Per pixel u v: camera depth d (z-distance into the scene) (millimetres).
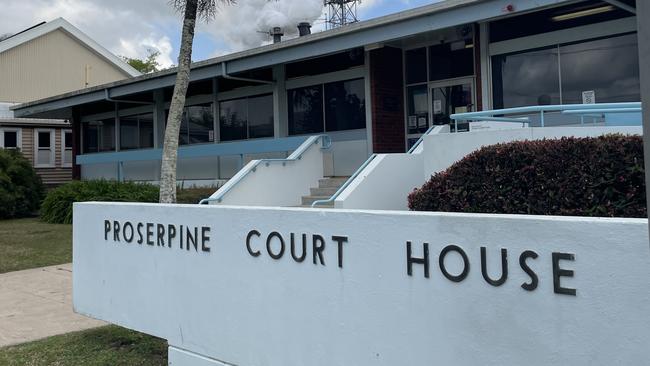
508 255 2750
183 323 4531
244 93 16000
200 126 17469
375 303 3270
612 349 2439
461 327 2906
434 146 7730
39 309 7168
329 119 13992
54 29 31703
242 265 4062
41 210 18125
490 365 2799
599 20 9766
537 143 5398
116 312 5223
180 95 10953
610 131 6680
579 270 2533
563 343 2572
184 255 4539
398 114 13148
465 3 9641
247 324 4020
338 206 8531
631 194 4738
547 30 10375
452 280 2941
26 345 5652
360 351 3340
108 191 16609
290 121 14836
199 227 4414
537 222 2660
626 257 2414
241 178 10617
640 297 2375
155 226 4824
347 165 13453
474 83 11867
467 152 7383
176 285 4605
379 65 12781
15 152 20438
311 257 3611
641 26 2002
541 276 2643
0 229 15312
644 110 2000
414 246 3102
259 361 3936
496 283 2783
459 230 2922
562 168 5113
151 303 4840
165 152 10906
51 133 27938
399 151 13117
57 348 5523
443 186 5930
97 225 5480
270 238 3877
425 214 3068
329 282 3506
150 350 5410
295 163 11750
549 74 10391
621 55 9555
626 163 4797
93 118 22125
